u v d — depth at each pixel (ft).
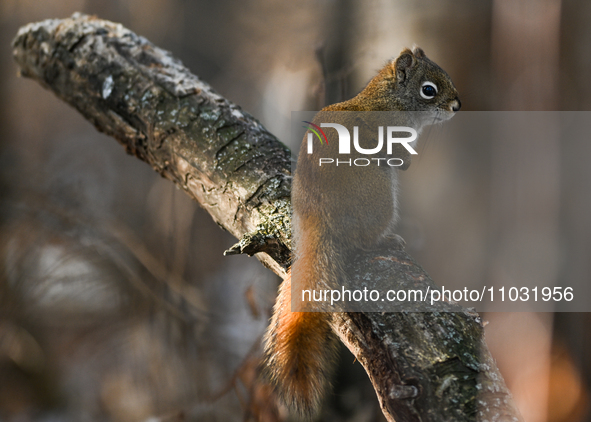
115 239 20.42
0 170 20.75
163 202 20.62
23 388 20.59
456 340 19.30
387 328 19.33
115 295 20.47
